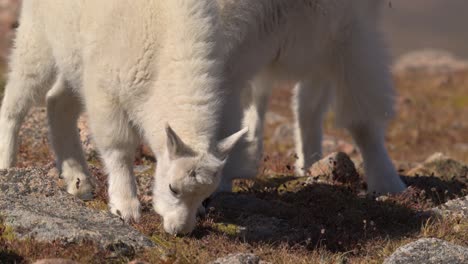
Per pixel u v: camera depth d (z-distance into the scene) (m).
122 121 21.28
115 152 21.56
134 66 20.41
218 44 20.97
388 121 27.53
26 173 21.89
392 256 19.41
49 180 21.95
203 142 19.22
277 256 20.08
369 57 26.73
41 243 18.56
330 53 26.83
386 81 27.14
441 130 49.16
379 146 27.41
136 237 19.64
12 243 18.48
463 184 28.12
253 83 27.77
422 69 79.62
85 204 21.73
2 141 24.67
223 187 24.80
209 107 19.75
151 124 20.33
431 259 19.20
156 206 20.16
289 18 25.12
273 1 24.58
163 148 20.11
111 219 20.42
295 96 29.92
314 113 29.75
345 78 26.92
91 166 26.09
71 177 24.14
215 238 20.75
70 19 22.08
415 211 24.16
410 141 45.97
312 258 20.09
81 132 28.36
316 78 28.61
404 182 28.08
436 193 25.78
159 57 20.30
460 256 19.34
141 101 20.64
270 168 30.64
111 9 20.89
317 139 30.02
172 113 19.77
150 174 26.11
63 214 20.23
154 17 20.44
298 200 24.66
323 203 24.23
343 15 26.11
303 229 22.44
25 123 29.59
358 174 28.08
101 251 18.47
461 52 178.75
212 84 20.00
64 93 24.22
